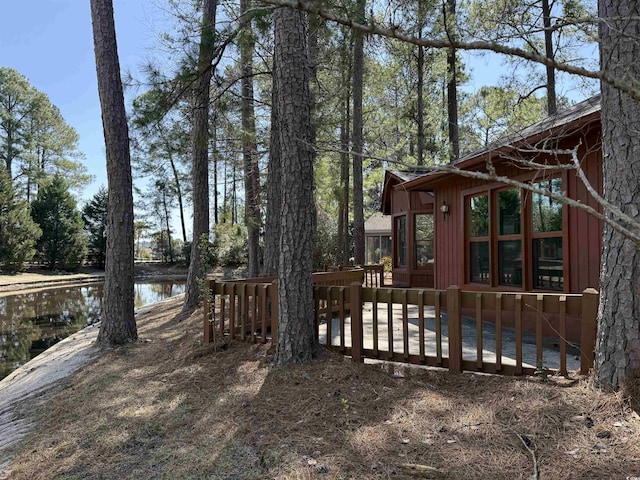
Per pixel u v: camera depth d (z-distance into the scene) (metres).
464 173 1.41
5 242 24.59
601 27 2.74
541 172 5.45
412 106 18.16
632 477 2.12
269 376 4.05
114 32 6.70
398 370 3.98
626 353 2.83
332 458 2.60
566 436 2.54
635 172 2.80
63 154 34.53
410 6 2.50
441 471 2.34
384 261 17.83
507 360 4.41
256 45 8.17
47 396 4.70
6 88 31.66
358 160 11.95
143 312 11.01
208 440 3.08
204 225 8.95
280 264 4.40
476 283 7.16
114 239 6.62
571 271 5.21
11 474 2.98
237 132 10.59
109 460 3.00
